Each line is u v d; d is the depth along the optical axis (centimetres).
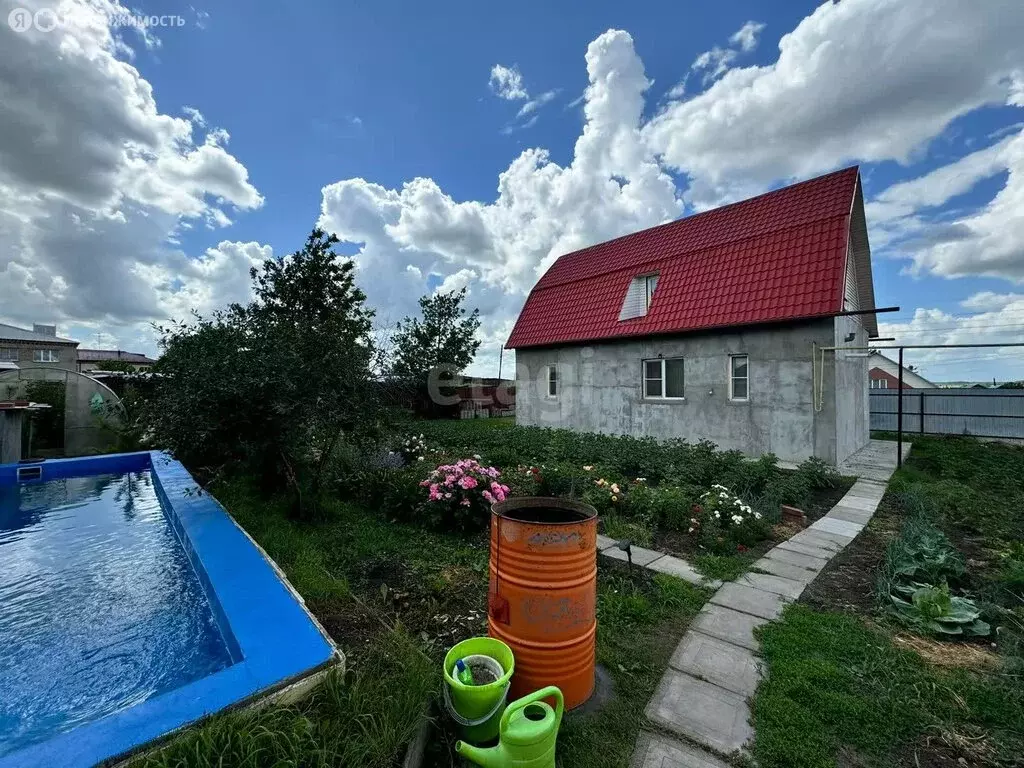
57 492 682
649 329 1039
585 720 226
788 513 589
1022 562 385
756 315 875
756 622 319
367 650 250
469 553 430
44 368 949
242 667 215
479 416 2220
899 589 354
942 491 630
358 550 430
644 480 669
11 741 223
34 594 371
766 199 1084
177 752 159
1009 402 1276
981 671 263
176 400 466
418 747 192
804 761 197
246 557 359
